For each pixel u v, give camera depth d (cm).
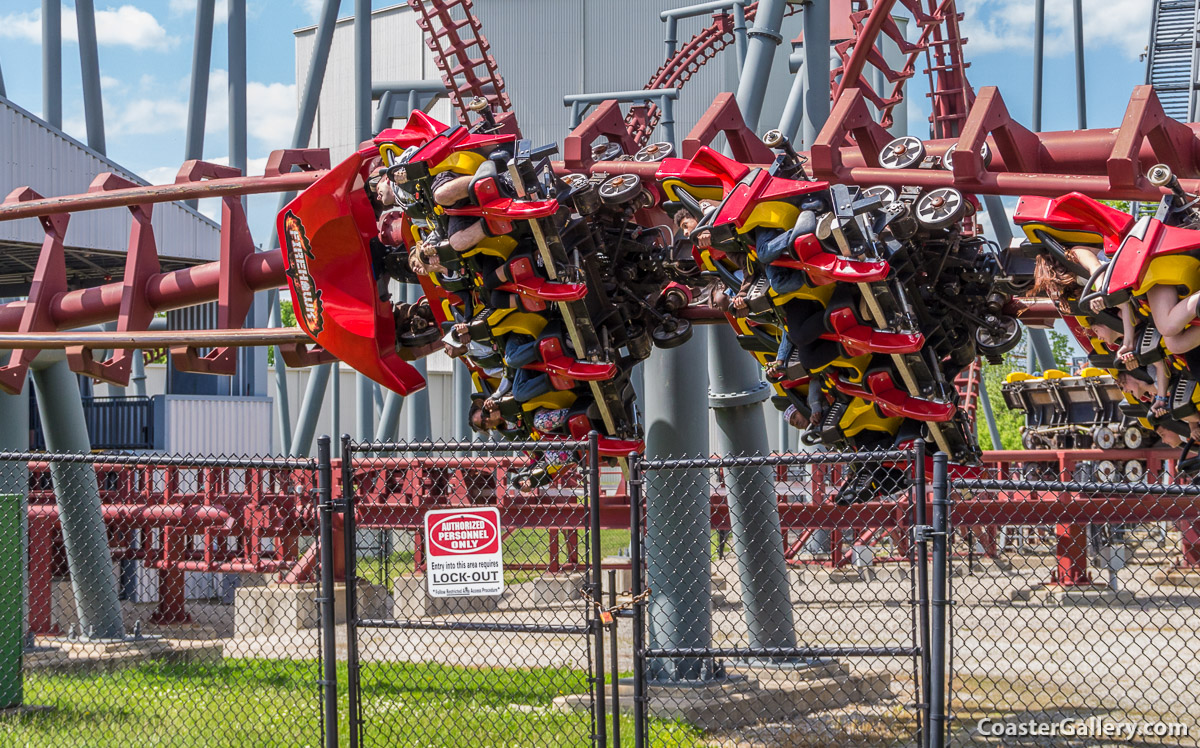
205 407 2350
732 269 809
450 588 622
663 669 1009
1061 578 1747
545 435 924
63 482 1372
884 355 791
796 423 884
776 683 991
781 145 751
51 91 2509
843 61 2512
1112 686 1035
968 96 2691
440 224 816
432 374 4075
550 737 834
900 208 741
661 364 1074
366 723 865
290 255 936
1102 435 1655
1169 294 674
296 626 1486
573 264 812
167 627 1577
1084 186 734
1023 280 815
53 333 1138
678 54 2511
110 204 1130
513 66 4206
